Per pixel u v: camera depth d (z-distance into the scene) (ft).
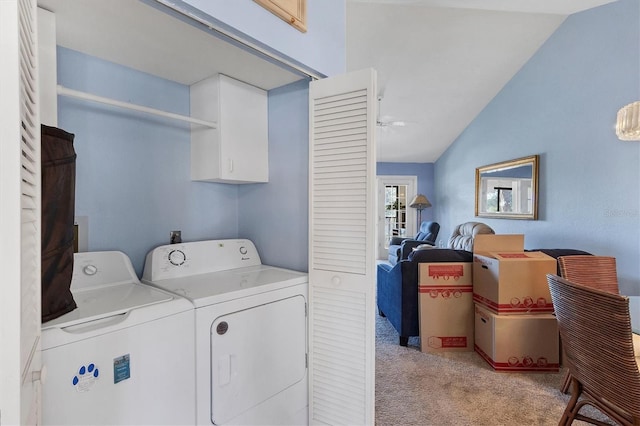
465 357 8.46
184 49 4.68
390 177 24.07
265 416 4.74
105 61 5.03
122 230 5.24
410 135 19.56
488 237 8.59
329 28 5.50
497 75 14.01
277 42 4.51
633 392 3.92
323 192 5.30
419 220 23.75
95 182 4.94
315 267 5.40
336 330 5.16
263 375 4.72
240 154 5.95
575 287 4.49
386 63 12.96
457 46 12.18
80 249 4.75
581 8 10.08
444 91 15.03
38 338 2.40
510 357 7.65
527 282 7.64
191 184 6.19
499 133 15.20
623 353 3.93
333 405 5.18
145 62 5.13
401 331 9.19
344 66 5.83
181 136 6.03
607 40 9.77
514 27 11.36
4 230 1.53
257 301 4.66
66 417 2.83
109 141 5.09
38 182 2.41
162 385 3.57
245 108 6.02
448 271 8.82
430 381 7.26
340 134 5.08
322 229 5.32
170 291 4.35
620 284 9.48
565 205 11.39
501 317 7.67
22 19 1.80
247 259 6.37
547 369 7.59
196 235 6.28
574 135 11.00
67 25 4.01
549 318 7.55
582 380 4.77
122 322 3.26
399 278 9.26
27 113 1.98
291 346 5.18
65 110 4.63
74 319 3.11
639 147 9.04
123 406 3.22
